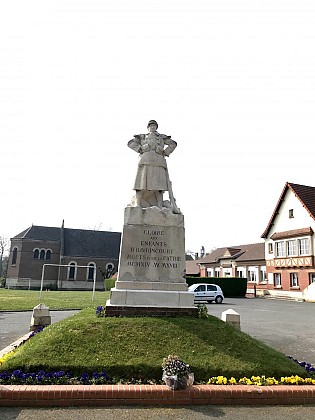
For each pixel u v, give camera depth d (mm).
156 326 7277
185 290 8828
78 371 5848
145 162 9805
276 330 12977
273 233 38875
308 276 33031
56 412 4820
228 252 48906
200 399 5281
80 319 7648
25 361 5961
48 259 57438
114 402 5145
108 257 60094
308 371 6512
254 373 6094
